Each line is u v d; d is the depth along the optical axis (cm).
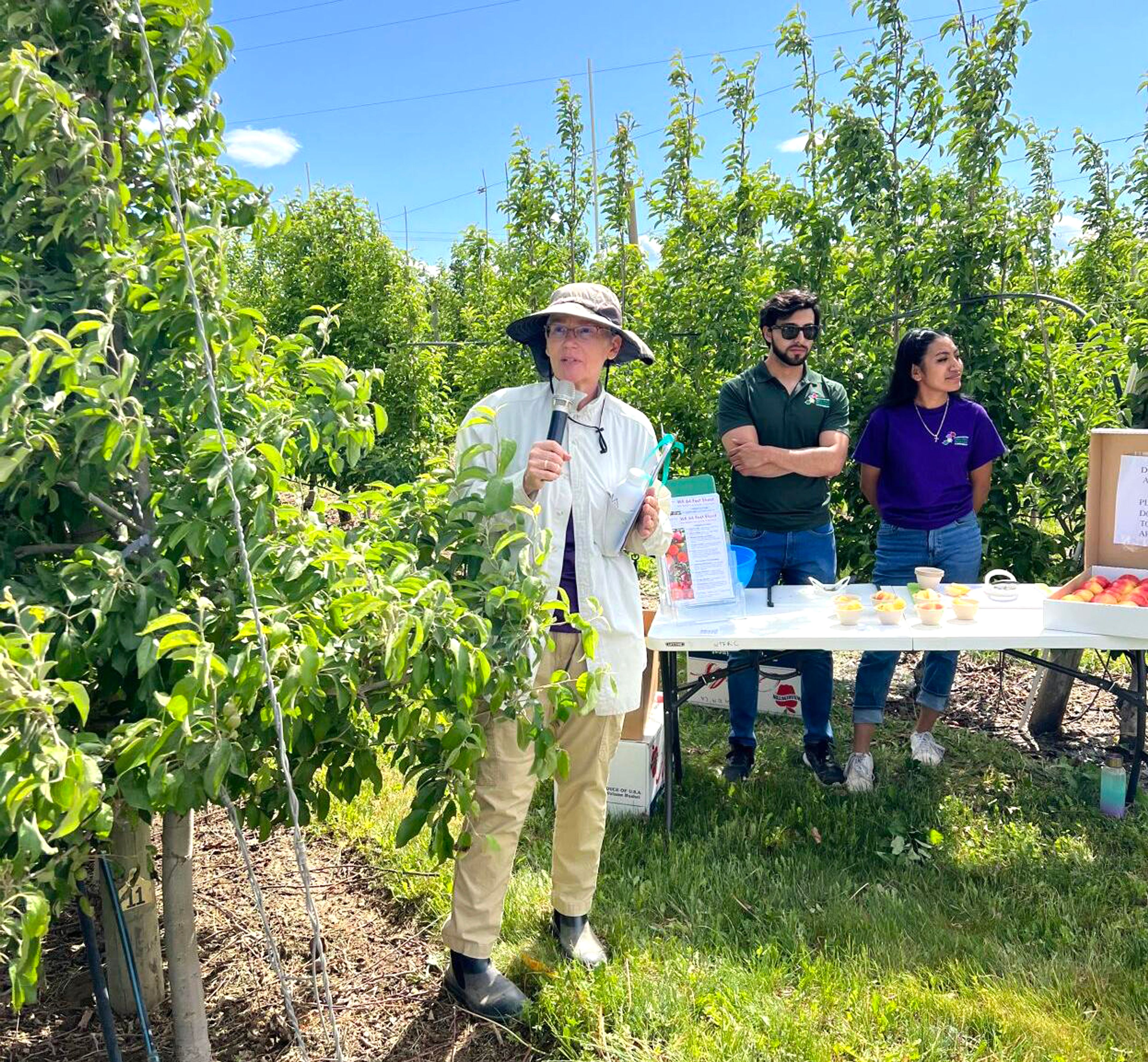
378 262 884
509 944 266
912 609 340
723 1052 220
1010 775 387
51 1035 231
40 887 156
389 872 302
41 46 151
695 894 291
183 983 197
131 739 133
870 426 382
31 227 170
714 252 548
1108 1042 224
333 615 150
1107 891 296
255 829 175
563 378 226
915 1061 219
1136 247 794
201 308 149
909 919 281
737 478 391
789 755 409
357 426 173
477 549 189
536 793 367
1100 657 486
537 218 708
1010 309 477
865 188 488
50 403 132
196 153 182
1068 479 430
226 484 145
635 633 240
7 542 166
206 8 159
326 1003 241
